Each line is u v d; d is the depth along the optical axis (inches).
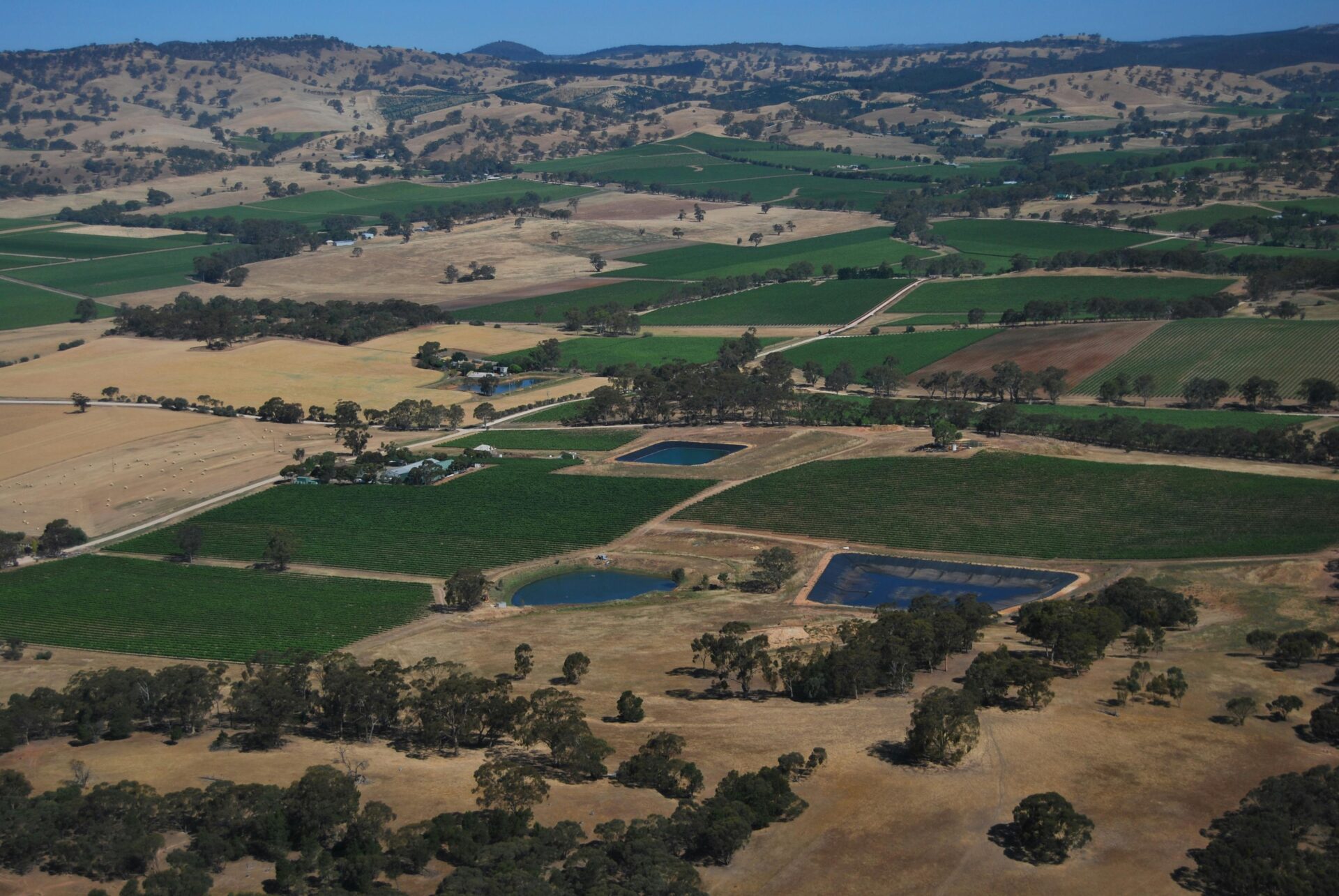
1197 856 3585.1
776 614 6200.8
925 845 3686.0
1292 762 4197.8
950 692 4626.0
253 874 3558.1
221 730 4815.5
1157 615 5639.8
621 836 3612.2
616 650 5733.3
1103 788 4023.1
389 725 4896.7
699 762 4286.4
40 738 4709.6
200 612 6525.6
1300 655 5103.3
